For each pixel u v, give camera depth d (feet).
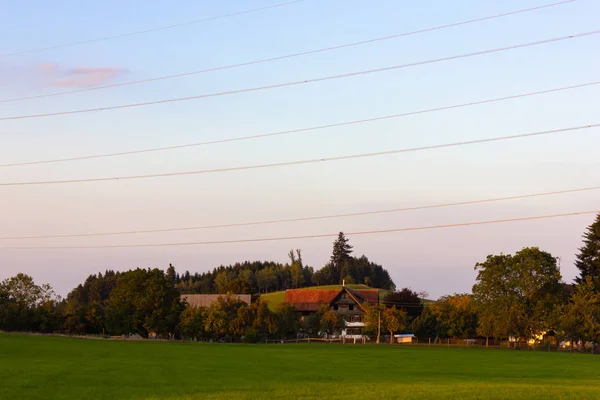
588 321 414.21
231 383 177.37
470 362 276.62
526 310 446.19
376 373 214.07
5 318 464.24
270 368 226.17
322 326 527.81
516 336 446.60
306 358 279.08
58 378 181.57
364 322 523.29
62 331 479.00
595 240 521.24
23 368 206.49
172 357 267.59
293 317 493.77
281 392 156.35
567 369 248.11
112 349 308.81
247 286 602.03
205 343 389.39
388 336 533.14
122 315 463.83
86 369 208.44
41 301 485.56
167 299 467.11
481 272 461.37
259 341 460.96
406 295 601.62
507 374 219.82
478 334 462.60
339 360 272.51
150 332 463.01
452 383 182.09
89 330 484.74
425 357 303.27
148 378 186.91
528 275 446.60
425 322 520.83
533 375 217.56
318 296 629.92
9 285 481.46
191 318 447.01
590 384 184.96
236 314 450.30
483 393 153.17
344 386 170.30
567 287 517.96
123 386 168.14
